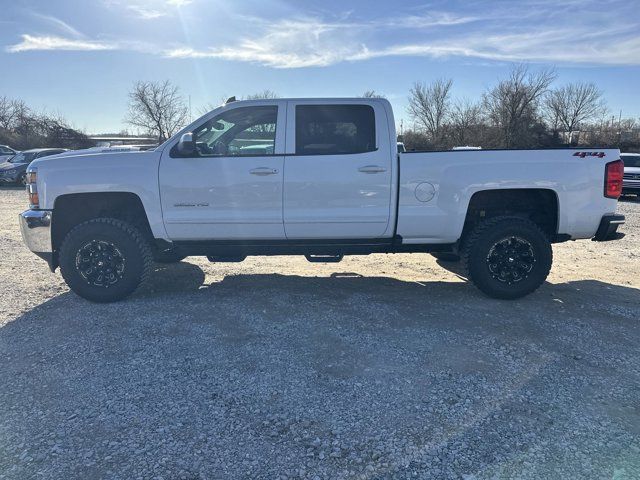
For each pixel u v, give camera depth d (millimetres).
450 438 2838
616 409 3156
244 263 7266
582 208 5191
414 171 5094
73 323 4602
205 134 5223
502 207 5453
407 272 6699
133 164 5125
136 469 2578
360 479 2508
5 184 21547
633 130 61219
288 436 2859
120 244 5098
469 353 3947
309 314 4824
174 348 4031
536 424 2982
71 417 3049
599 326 4555
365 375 3578
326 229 5188
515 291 5230
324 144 5125
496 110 63094
